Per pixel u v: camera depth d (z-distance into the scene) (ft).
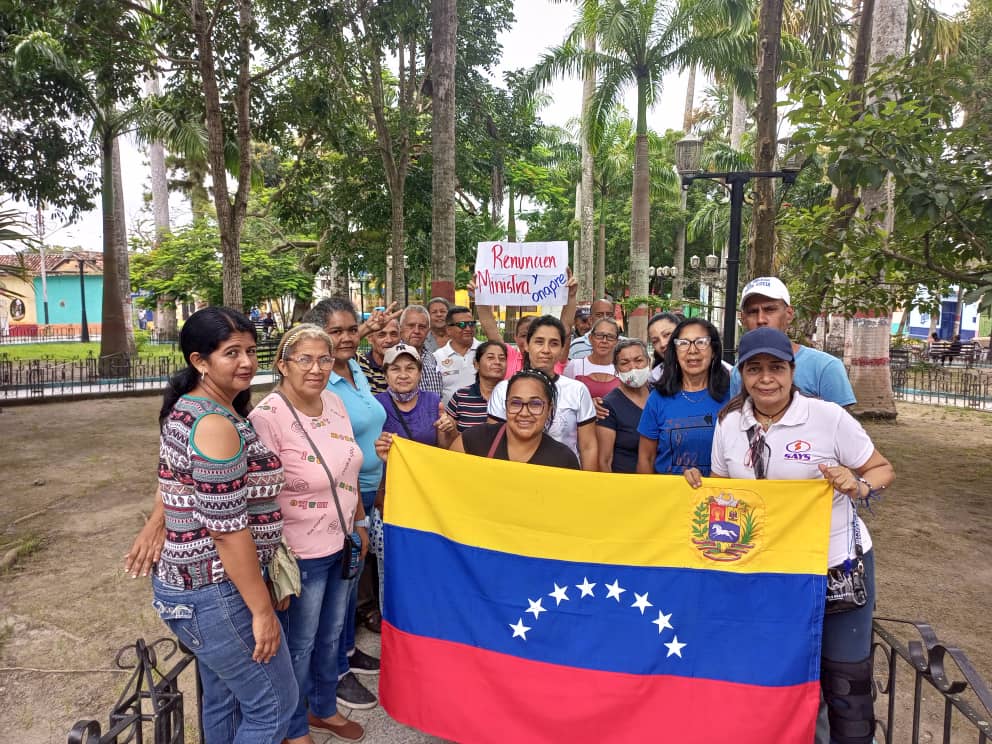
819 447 8.93
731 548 9.13
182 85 42.47
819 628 8.84
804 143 21.93
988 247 22.20
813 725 8.75
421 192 58.85
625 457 13.30
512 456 10.93
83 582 18.08
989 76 56.90
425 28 47.01
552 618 9.66
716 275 79.87
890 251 25.26
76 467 30.19
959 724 12.05
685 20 60.90
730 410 9.61
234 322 7.78
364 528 11.19
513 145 61.57
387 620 10.48
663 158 107.14
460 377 18.37
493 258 18.17
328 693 10.71
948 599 17.42
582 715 9.39
